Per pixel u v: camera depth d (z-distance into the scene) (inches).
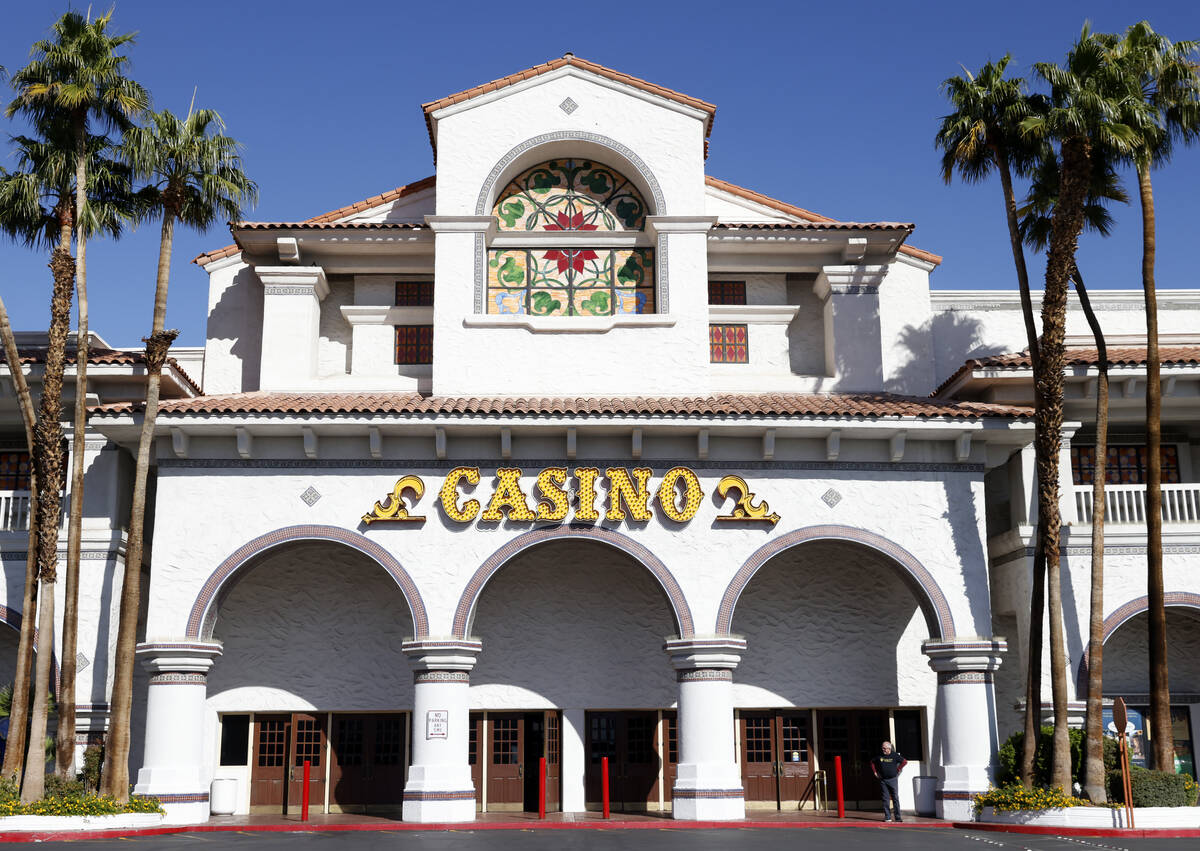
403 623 1050.1
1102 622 896.3
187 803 895.1
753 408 944.3
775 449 975.0
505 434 940.0
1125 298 1222.9
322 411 921.5
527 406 941.2
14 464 1082.1
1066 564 985.5
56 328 918.4
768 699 1056.2
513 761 1042.7
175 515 939.3
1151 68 936.3
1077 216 910.4
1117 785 870.4
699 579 944.9
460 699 924.6
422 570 936.9
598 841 767.1
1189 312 1230.3
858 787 1054.4
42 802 833.5
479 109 1118.4
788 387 1123.3
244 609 1044.5
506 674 1045.8
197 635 919.7
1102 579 908.0
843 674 1062.4
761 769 1055.0
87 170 954.1
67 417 1021.8
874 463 979.3
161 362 930.7
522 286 1106.7
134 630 888.9
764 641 1067.9
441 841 769.6
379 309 1138.0
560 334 1068.5
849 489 973.2
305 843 756.6
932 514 973.2
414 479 948.0
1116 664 1066.7
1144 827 829.2
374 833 840.9
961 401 1080.8
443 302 1069.1
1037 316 1217.4
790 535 957.8
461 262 1080.2
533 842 761.0
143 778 893.8
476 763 1040.8
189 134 959.6
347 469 952.3
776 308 1159.6
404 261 1149.7
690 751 919.7
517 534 944.3
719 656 926.4
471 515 938.7
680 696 933.8
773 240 1130.7
